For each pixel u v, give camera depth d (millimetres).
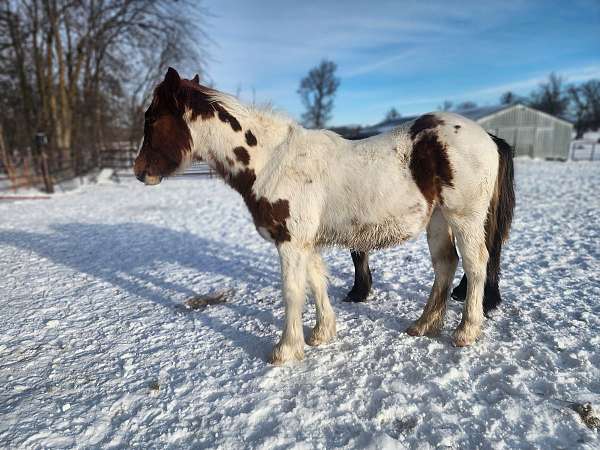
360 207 2643
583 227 6566
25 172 14836
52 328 3660
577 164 21641
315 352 3037
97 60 20016
